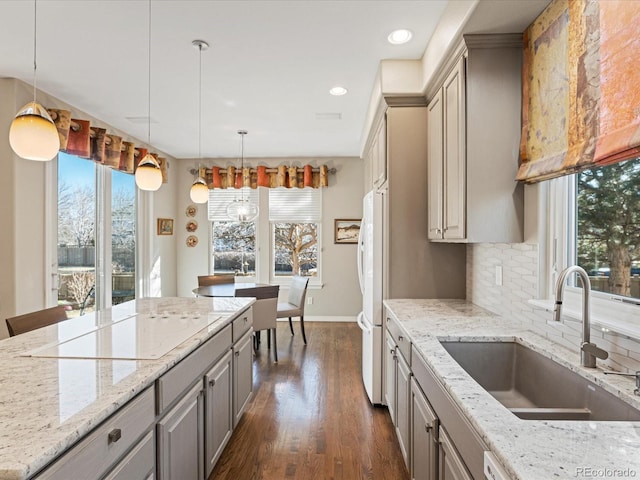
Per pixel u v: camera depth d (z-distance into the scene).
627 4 1.14
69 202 3.67
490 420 0.94
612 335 1.29
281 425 2.58
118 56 2.63
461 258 2.73
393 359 2.36
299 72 2.92
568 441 0.84
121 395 1.08
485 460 0.87
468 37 1.88
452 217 2.13
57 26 2.24
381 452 2.26
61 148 3.24
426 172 2.74
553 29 1.59
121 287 4.62
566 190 1.66
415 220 2.74
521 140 1.88
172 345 1.57
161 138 4.82
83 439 0.94
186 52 2.58
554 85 1.58
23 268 3.04
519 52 1.90
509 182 1.91
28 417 0.95
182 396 1.56
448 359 1.43
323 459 2.19
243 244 6.05
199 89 3.24
